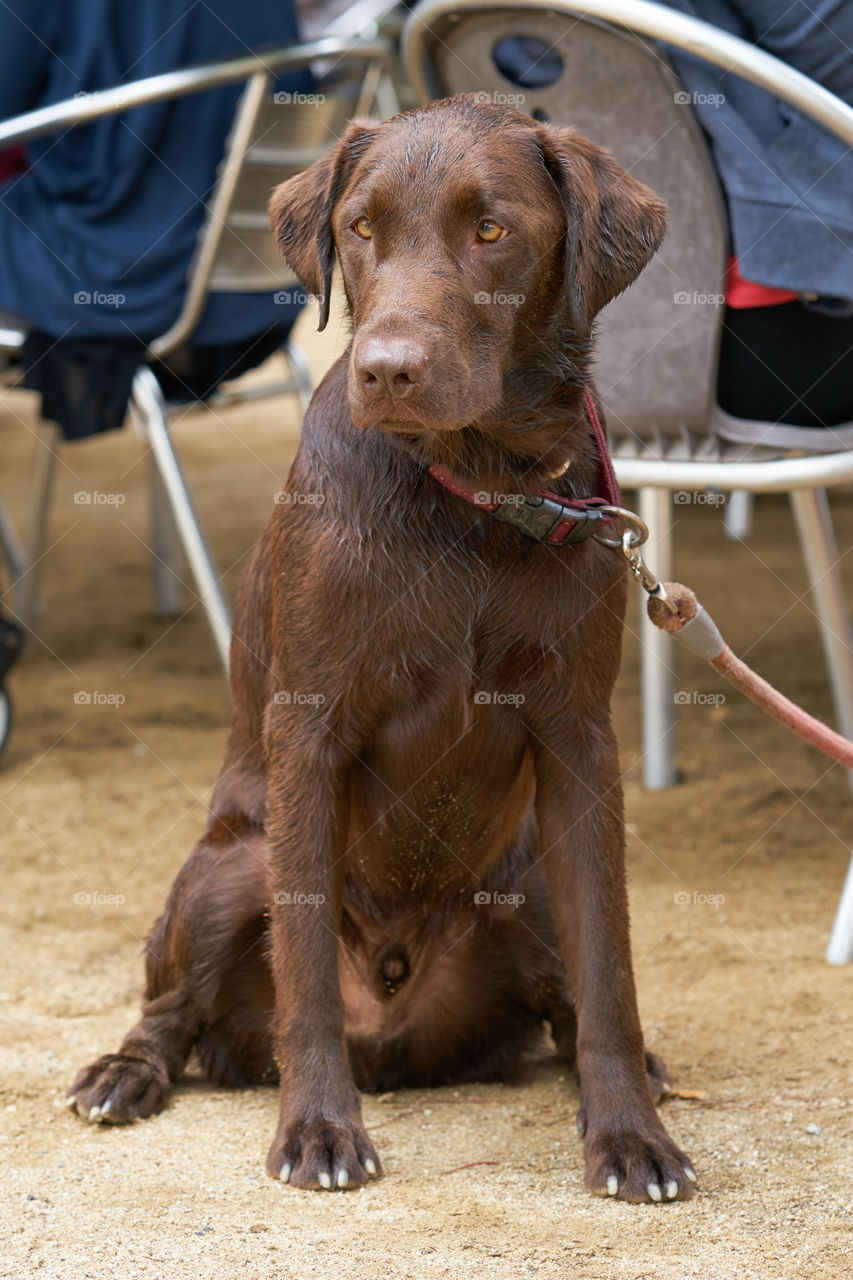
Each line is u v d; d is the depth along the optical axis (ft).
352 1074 9.89
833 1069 9.55
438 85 12.32
